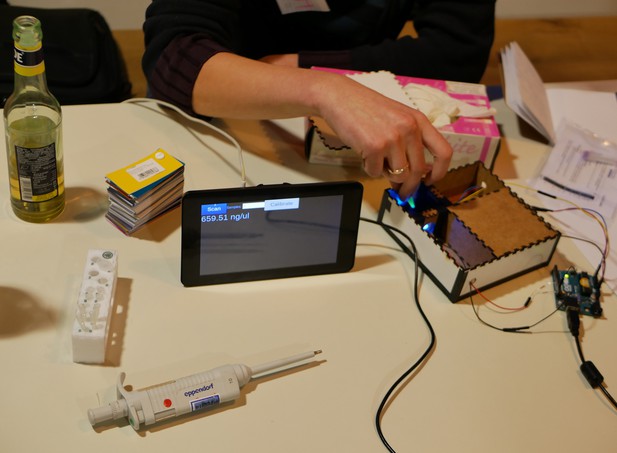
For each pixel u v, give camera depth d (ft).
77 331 2.67
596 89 5.05
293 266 3.23
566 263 3.58
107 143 3.83
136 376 2.75
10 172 3.16
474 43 4.71
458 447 2.71
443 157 3.40
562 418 2.88
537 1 9.04
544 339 3.18
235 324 3.01
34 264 3.12
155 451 2.53
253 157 3.91
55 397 2.64
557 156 4.31
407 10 5.10
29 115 3.11
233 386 2.70
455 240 3.46
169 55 4.01
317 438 2.66
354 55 4.52
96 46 5.78
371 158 3.32
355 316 3.14
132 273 3.16
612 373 3.08
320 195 3.04
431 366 2.97
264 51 4.96
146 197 3.26
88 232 3.32
